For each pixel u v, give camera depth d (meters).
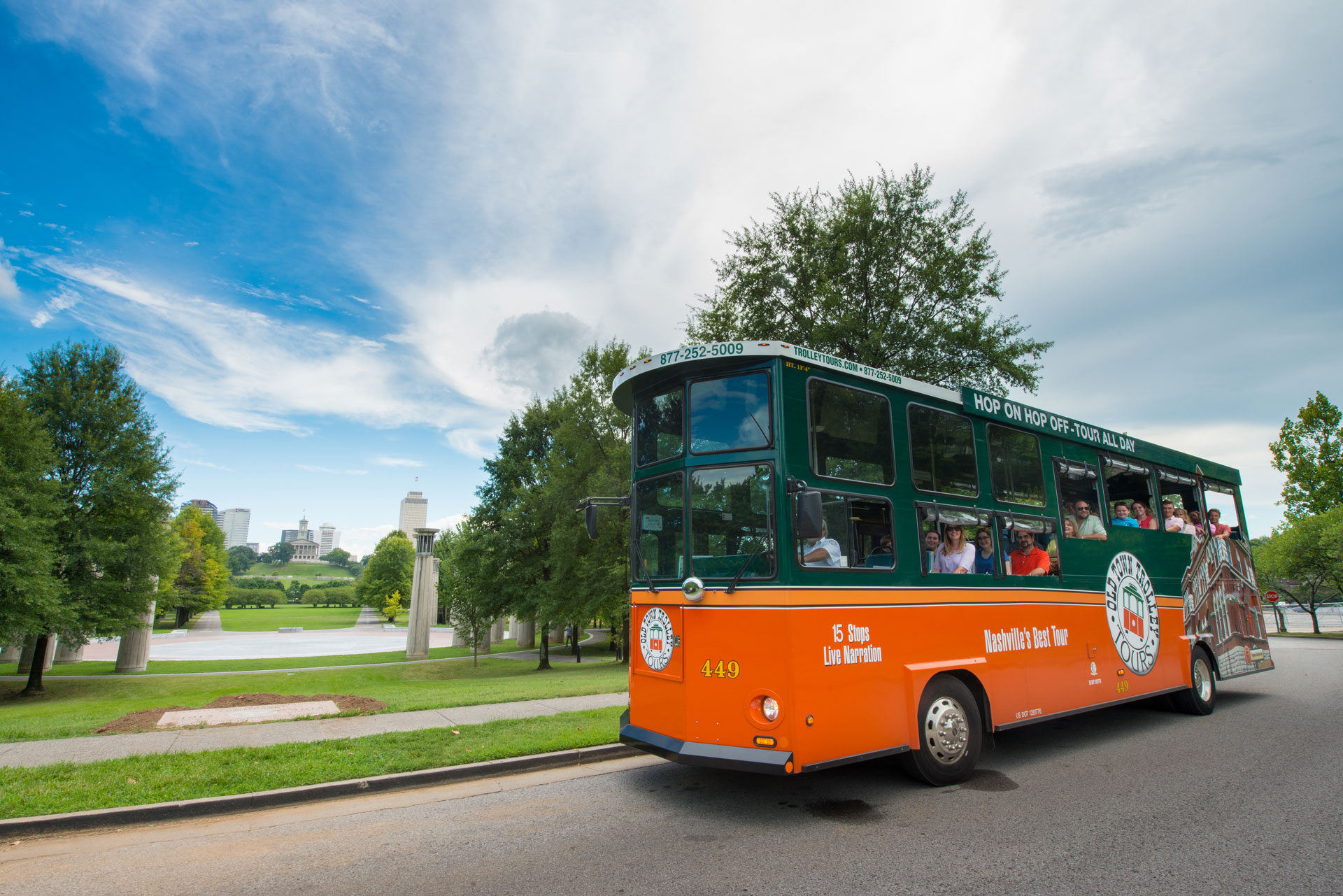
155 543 24.92
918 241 23.72
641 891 4.27
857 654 5.93
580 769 7.45
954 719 6.56
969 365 23.17
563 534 28.69
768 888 4.29
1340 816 5.58
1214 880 4.38
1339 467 35.59
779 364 6.04
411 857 4.92
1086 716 10.32
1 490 20.45
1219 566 11.42
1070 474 8.76
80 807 5.72
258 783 6.44
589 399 31.02
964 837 5.16
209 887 4.42
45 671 30.89
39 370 24.64
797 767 5.33
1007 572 7.54
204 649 45.53
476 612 34.97
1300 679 14.55
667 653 6.23
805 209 24.78
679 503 6.35
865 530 6.29
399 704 11.24
